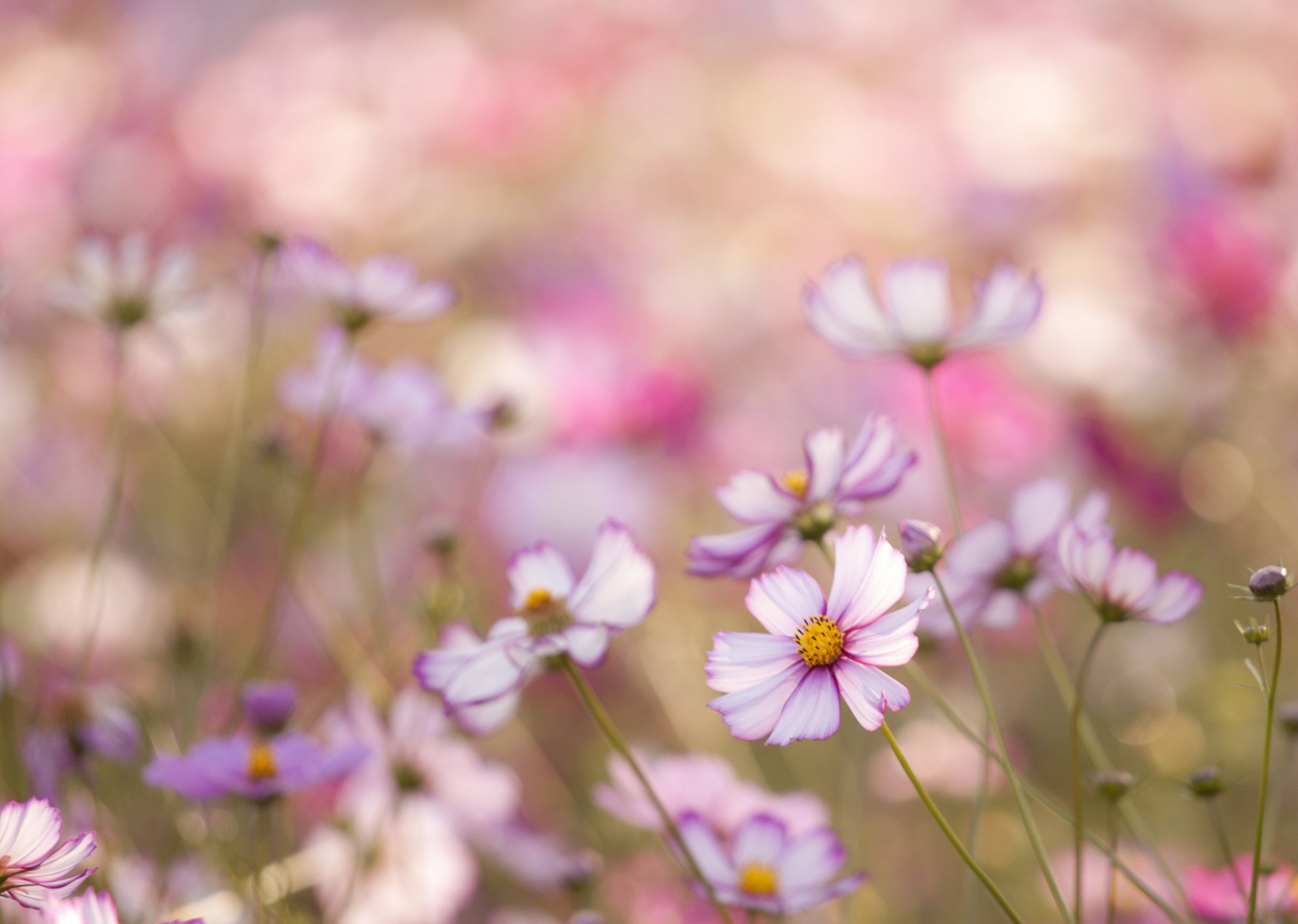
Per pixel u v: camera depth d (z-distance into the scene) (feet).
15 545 5.89
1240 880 3.63
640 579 3.50
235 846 3.97
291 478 4.57
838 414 6.07
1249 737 4.91
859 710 3.29
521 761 5.15
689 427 5.77
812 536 3.59
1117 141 7.14
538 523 5.50
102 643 4.96
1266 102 7.38
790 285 7.03
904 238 7.55
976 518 5.65
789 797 3.95
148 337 5.59
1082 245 6.80
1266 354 6.01
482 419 4.44
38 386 6.49
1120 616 3.50
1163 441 5.95
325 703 4.68
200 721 4.29
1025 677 5.54
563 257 7.43
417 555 5.13
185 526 6.07
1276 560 5.74
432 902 4.18
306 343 6.91
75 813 3.93
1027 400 5.83
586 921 3.85
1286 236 6.32
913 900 4.61
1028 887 4.55
